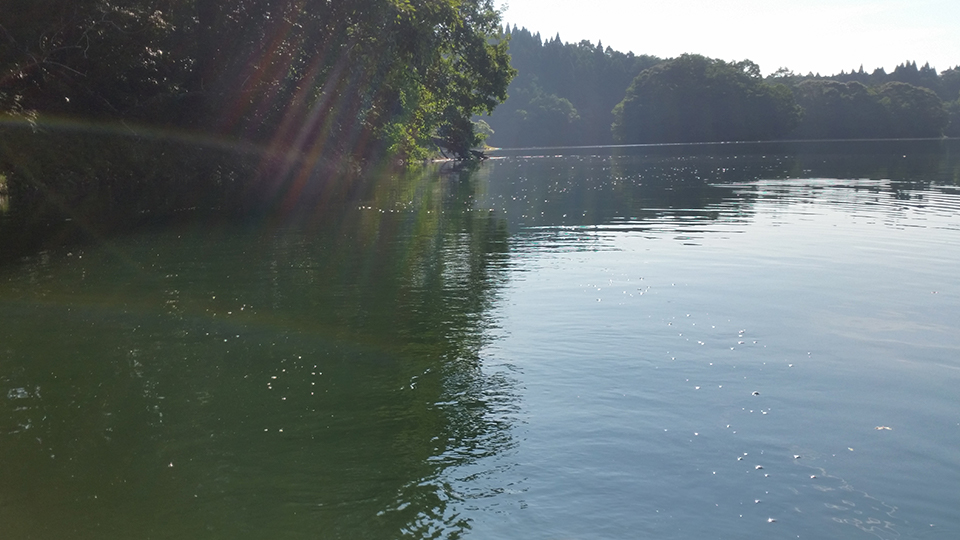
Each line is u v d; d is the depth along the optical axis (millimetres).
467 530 4082
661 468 4723
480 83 50906
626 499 4359
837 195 23000
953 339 7359
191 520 4270
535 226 16656
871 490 4422
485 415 5625
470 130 64188
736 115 125688
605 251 12891
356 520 4230
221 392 6191
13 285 10289
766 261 11641
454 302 9164
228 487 4625
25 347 7422
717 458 4848
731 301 9000
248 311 8805
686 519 4145
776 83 148750
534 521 4156
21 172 22734
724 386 6129
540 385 6227
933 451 4914
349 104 36906
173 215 18859
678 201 22406
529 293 9586
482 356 7035
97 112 26859
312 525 4188
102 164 26078
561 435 5242
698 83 128875
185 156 29719
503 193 27109
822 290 9562
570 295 9438
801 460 4812
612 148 115250
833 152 68250
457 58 50281
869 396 5879
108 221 17547
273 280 10625
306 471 4812
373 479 4695
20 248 13500
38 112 24891
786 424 5367
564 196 25359
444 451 5047
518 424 5438
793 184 28516
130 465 4934
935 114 134625
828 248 12766
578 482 4574
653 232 15227
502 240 14477
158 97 28375
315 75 34219
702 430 5273
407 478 4684
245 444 5215
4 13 23609
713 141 128125
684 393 5977
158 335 7832
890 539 3912
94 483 4703
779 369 6535
